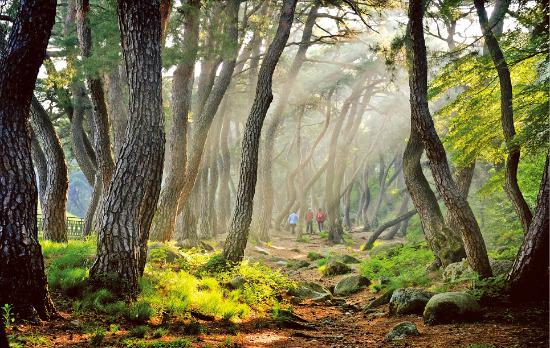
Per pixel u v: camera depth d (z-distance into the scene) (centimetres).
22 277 500
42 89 1897
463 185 1331
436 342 496
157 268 953
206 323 639
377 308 841
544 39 884
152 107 740
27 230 515
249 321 703
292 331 654
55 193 1285
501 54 980
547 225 653
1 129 515
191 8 1226
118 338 491
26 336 439
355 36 2045
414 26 889
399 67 1391
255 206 2950
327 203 2681
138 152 722
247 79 2523
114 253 683
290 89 2350
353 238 3042
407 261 1125
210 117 1495
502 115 970
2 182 506
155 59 748
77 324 523
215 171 2330
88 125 1973
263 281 942
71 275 689
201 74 1666
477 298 683
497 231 1584
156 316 622
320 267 1444
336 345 541
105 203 711
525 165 1350
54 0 550
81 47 1170
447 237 1014
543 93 978
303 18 2330
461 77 1112
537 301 642
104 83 1389
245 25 1717
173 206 1321
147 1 734
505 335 484
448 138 1215
